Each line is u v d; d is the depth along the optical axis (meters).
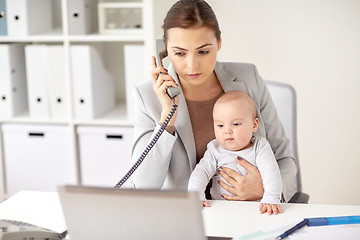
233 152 1.88
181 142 1.93
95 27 3.47
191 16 1.69
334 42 3.37
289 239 1.44
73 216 1.16
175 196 1.08
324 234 1.45
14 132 3.41
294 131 2.34
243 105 1.85
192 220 1.10
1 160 3.46
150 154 1.83
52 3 3.61
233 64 2.05
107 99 3.47
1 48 3.32
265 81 2.43
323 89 3.45
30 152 3.43
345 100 3.44
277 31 3.41
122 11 3.43
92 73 3.26
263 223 1.55
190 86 1.93
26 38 3.27
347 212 1.62
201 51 1.72
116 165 3.32
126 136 3.26
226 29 3.45
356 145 3.49
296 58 3.43
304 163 3.58
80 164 3.38
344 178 3.55
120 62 3.62
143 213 1.12
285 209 1.65
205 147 1.97
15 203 1.75
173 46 1.73
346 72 3.40
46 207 1.72
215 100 1.97
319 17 3.35
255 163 1.88
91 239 1.18
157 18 3.12
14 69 3.39
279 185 1.79
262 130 2.00
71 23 3.21
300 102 3.49
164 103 1.82
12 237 1.37
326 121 3.49
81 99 3.27
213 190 1.91
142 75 3.17
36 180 3.45
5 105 3.39
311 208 1.66
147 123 1.93
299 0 3.35
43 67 3.29
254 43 3.44
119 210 1.13
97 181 3.37
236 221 1.57
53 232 1.43
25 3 3.24
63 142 3.36
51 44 3.62
